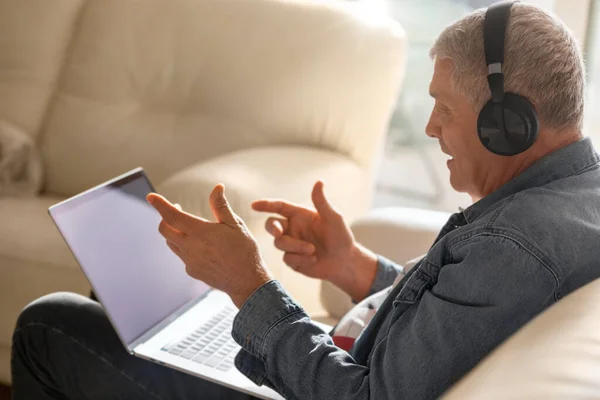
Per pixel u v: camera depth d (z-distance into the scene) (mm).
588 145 1023
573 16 2303
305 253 1417
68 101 2305
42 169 2285
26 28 2352
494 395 715
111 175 2217
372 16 2195
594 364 725
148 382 1284
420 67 2764
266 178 1840
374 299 1309
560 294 929
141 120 2232
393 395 957
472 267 935
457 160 1068
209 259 1136
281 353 1059
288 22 2150
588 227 947
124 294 1277
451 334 934
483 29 995
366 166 2127
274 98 2109
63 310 1308
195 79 2199
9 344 1920
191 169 1876
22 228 1934
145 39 2250
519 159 1021
